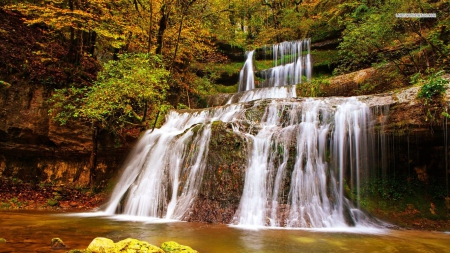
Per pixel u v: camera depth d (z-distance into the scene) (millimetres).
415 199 7996
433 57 11539
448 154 7734
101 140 10602
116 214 8180
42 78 10273
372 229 6750
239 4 23469
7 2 11906
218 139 8031
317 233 5977
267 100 9773
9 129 9414
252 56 21297
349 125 8242
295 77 18516
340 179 7855
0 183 9250
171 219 7336
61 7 12289
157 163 9039
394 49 13156
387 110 7941
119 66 9516
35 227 5859
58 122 10062
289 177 7336
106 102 9273
